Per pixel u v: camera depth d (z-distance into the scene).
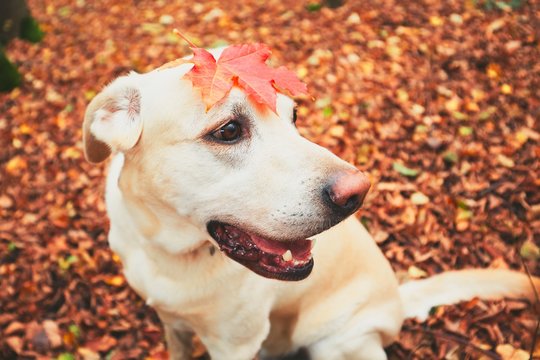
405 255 1.12
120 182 0.71
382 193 1.22
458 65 1.54
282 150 0.64
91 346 1.01
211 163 0.64
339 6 1.93
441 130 1.35
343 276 0.87
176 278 0.74
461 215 1.15
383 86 1.50
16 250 1.16
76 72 1.75
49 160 1.41
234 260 0.69
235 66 0.64
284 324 0.88
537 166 1.24
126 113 0.68
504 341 0.97
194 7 2.15
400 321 0.94
